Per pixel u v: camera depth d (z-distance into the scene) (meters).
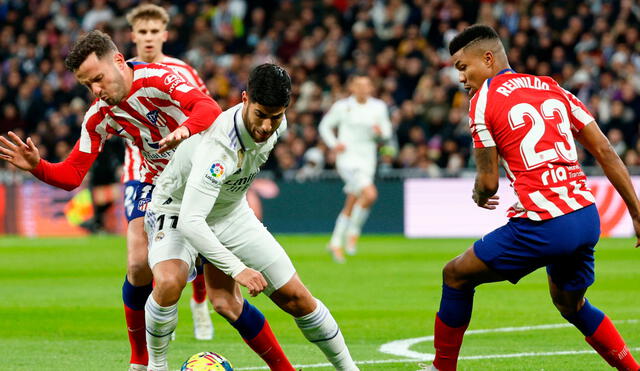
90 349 24.53
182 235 18.36
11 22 88.19
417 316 29.94
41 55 84.06
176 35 83.12
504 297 34.38
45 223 70.56
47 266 47.78
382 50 77.50
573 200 17.55
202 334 25.88
